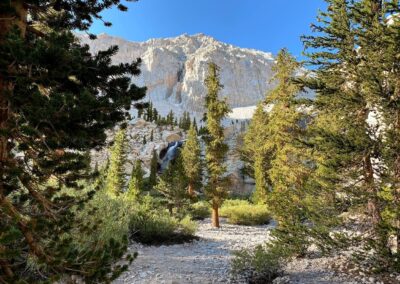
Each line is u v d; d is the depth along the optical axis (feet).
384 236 23.79
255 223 89.86
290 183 54.39
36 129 10.95
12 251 9.61
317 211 30.30
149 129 301.84
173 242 51.26
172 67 561.02
